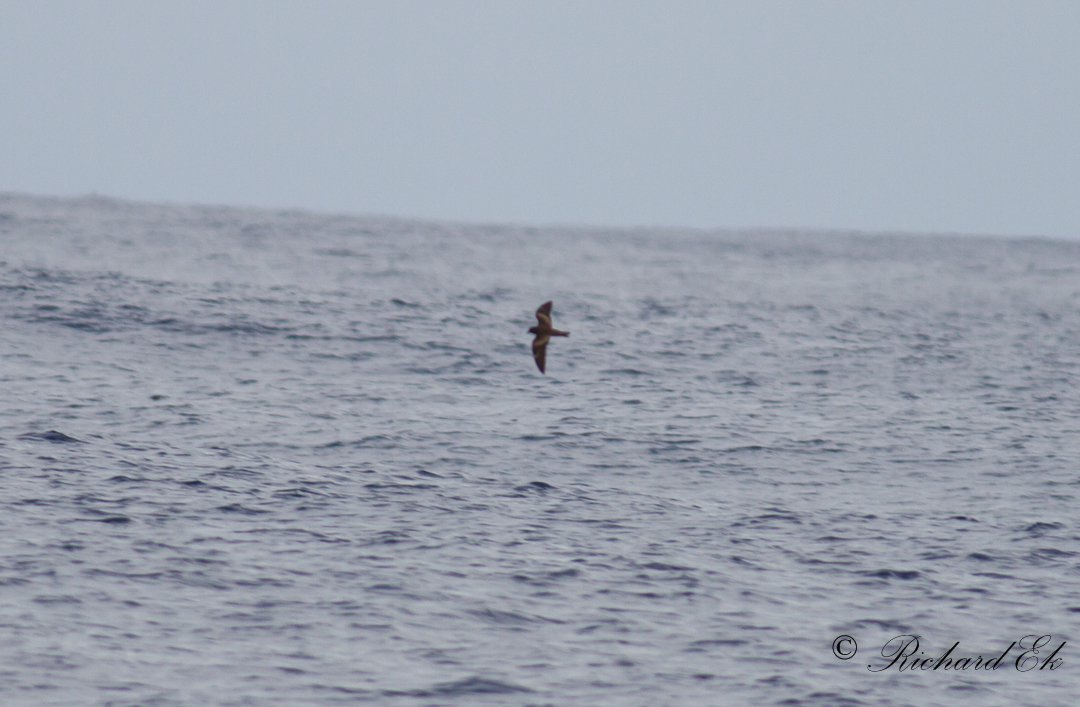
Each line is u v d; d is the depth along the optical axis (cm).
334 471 8444
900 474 9088
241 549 6481
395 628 5484
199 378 12012
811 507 8012
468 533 6994
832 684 5066
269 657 5116
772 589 6203
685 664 5216
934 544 7112
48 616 5412
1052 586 6369
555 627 5584
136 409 10212
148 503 7231
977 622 5825
